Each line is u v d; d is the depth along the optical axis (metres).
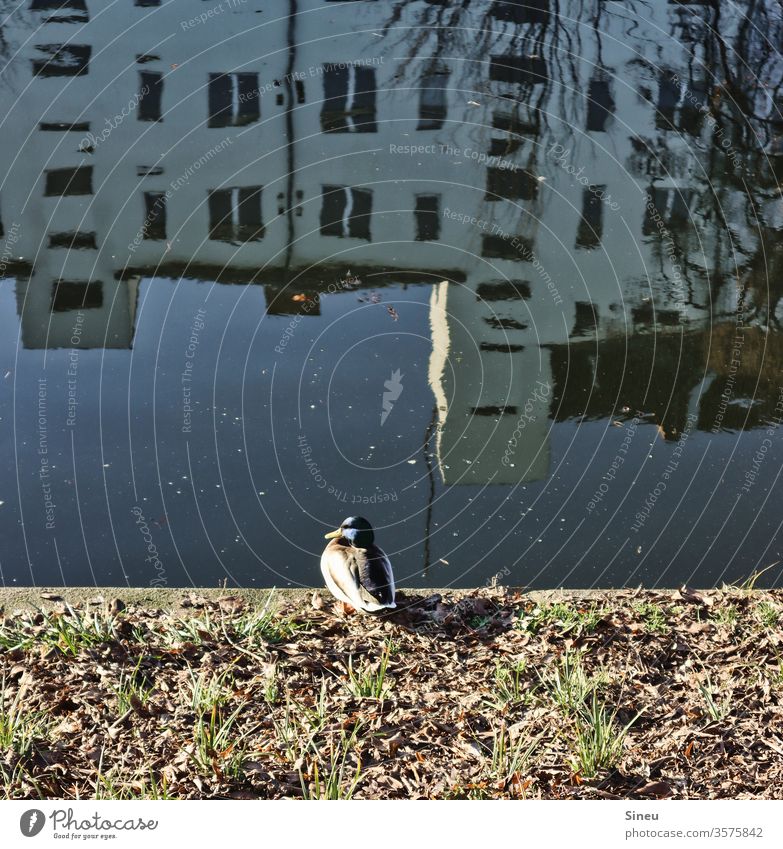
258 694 4.89
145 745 4.48
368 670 5.12
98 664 5.02
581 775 4.39
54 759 4.36
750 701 4.93
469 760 4.49
